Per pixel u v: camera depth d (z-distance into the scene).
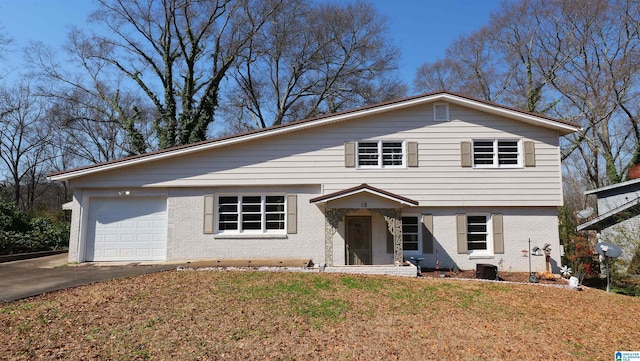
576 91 30.69
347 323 7.82
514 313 9.13
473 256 15.16
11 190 40.31
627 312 9.84
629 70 27.12
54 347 6.02
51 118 34.34
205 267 13.10
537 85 32.72
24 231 20.03
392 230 13.77
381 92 34.09
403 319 8.25
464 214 15.36
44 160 41.22
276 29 30.03
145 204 15.44
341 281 11.20
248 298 9.12
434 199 15.20
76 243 14.85
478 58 37.00
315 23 31.86
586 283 16.00
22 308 7.81
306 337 6.97
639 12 27.38
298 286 10.38
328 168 15.32
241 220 15.38
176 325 7.21
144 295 9.09
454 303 9.69
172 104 25.94
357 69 33.16
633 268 14.02
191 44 26.48
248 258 15.09
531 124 15.47
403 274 13.18
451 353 6.56
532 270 15.05
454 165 15.34
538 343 7.26
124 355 5.87
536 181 15.24
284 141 15.41
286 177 15.26
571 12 29.83
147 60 26.84
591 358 6.68
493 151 15.57
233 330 7.10
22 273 12.29
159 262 14.62
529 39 32.78
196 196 15.34
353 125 15.52
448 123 15.53
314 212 15.32
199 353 6.07
